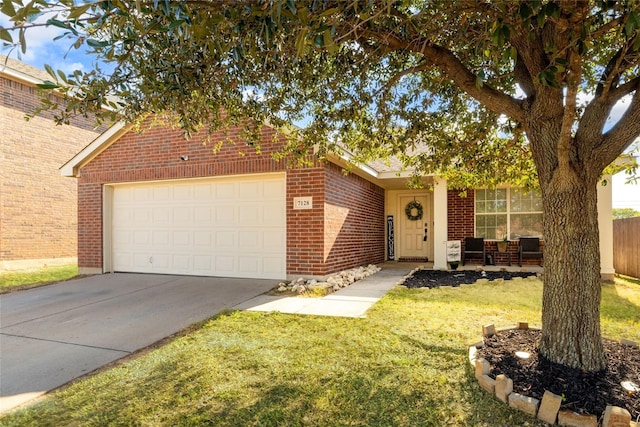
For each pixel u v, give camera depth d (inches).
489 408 102.7
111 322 196.2
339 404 107.1
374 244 443.5
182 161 335.6
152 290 277.3
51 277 364.2
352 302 227.9
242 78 136.6
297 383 119.6
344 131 182.5
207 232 333.7
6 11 62.2
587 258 116.5
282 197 309.7
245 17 83.3
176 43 107.0
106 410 106.0
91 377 128.4
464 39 124.6
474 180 231.1
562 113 119.3
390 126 182.4
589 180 117.3
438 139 188.9
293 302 229.9
